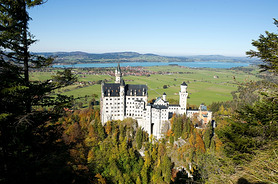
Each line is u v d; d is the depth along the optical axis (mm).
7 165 20641
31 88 26469
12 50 26359
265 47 32250
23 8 26047
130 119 128375
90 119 130000
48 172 18641
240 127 31250
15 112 24047
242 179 21438
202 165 51312
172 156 106312
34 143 26391
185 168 97938
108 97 126938
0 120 21781
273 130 27984
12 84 23406
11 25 25188
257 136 30625
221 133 33656
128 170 90125
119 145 105125
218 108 164125
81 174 28828
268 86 32469
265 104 31812
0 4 24531
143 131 123625
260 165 21750
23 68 28000
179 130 114562
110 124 121312
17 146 23578
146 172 89562
